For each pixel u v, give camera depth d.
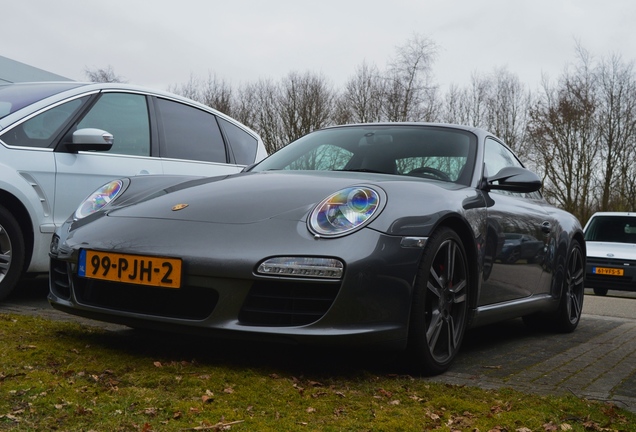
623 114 30.25
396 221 2.75
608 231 11.58
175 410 2.08
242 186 3.04
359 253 2.59
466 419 2.23
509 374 3.10
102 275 2.75
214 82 38.19
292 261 2.54
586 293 12.11
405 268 2.73
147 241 2.71
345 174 3.27
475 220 3.26
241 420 2.03
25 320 3.46
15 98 4.60
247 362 2.79
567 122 30.12
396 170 3.54
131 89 5.03
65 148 4.46
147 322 2.70
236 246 2.60
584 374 3.16
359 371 2.81
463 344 3.93
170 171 5.03
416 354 2.85
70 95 4.65
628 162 30.05
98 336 3.18
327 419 2.13
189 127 5.35
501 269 3.62
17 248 4.15
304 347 3.17
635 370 3.30
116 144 4.79
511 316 3.92
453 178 3.54
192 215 2.81
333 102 35.34
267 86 36.62
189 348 3.01
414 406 2.38
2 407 1.99
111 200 3.19
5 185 4.08
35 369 2.45
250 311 2.59
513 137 33.16
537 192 4.65
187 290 2.66
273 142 35.97
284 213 2.73
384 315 2.67
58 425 1.88
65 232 3.04
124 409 2.05
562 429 2.19
